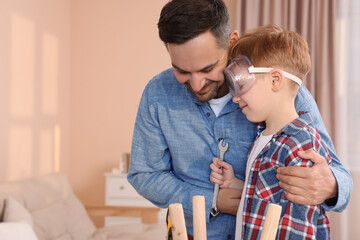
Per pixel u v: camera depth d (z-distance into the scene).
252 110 1.05
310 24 3.97
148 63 4.39
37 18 3.81
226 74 1.03
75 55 4.50
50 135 4.06
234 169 1.23
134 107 4.40
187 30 0.96
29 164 3.65
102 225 4.21
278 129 1.06
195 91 1.08
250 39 1.11
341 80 3.96
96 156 4.45
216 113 1.22
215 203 1.18
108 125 4.45
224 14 1.01
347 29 3.98
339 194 0.98
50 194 3.05
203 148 1.25
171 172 1.38
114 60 4.45
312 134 1.02
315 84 3.97
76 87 4.50
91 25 4.49
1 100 3.23
